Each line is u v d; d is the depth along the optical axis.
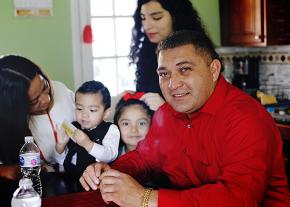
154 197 1.27
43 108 2.13
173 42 1.46
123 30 3.00
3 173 1.99
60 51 2.84
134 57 2.46
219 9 3.35
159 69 1.48
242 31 3.26
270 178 1.49
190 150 1.57
